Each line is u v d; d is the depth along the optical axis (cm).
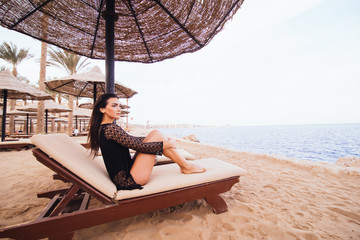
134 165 152
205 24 252
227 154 554
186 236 143
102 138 145
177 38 293
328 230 151
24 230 112
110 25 240
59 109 1156
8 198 213
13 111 1291
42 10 242
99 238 142
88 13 264
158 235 144
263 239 141
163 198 150
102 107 153
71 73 1486
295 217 172
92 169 148
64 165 128
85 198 180
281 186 258
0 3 219
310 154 1029
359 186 253
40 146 125
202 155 535
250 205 196
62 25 270
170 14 251
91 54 326
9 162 418
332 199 212
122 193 135
